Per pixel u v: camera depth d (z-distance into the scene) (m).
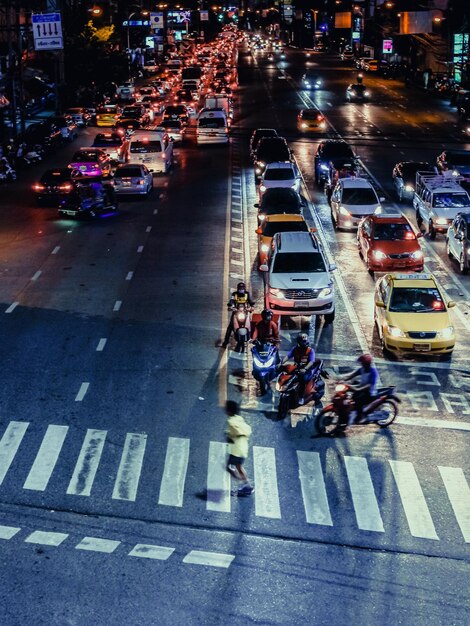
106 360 21.94
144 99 86.19
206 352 22.53
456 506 15.05
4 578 12.41
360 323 25.25
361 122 71.56
